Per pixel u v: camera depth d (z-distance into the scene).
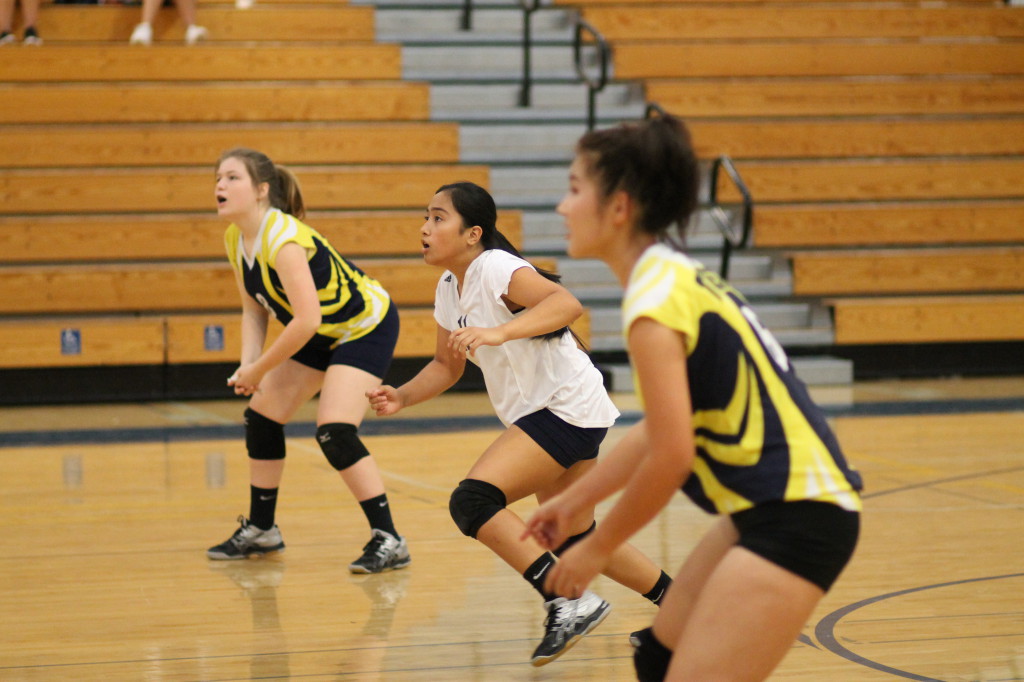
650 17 16.03
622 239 2.95
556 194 14.65
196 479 8.60
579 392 4.63
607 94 15.63
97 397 12.53
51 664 4.67
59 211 13.27
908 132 15.19
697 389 2.83
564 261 14.12
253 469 6.45
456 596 5.68
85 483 8.47
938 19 16.48
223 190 5.81
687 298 2.78
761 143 14.84
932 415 11.30
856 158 15.12
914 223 14.45
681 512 7.41
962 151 15.36
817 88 15.47
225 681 4.45
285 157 13.95
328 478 8.69
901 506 7.56
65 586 5.89
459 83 15.55
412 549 6.64
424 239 4.81
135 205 13.38
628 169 2.86
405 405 4.85
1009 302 14.02
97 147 13.57
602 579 6.02
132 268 12.80
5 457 9.46
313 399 12.95
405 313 12.81
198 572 6.17
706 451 2.89
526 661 4.70
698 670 2.80
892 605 5.40
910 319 13.84
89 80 14.27
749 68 15.69
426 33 16.05
